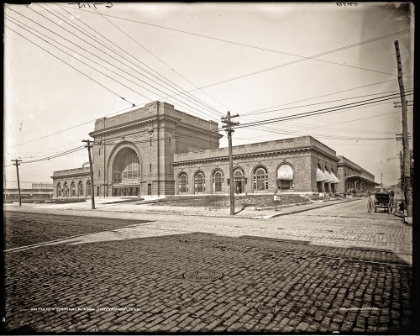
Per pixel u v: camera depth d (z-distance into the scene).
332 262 6.30
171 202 31.08
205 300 4.18
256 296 4.33
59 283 4.99
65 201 45.31
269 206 22.45
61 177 61.50
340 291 4.54
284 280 5.07
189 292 4.50
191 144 45.31
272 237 9.61
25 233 11.19
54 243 8.87
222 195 35.62
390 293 4.43
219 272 5.54
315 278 5.18
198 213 20.20
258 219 15.99
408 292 4.45
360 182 52.88
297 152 31.80
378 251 7.42
